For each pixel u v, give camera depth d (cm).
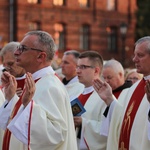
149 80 668
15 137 679
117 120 776
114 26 5059
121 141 752
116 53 5044
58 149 669
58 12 4609
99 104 882
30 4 4375
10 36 4253
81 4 4816
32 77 688
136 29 5525
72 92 1076
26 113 651
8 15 4253
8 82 748
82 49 4803
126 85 948
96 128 829
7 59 891
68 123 691
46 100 671
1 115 726
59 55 4597
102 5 4953
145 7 5475
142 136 715
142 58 725
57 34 4628
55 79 703
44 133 646
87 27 4869
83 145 839
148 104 725
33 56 693
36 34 698
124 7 5138
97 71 920
